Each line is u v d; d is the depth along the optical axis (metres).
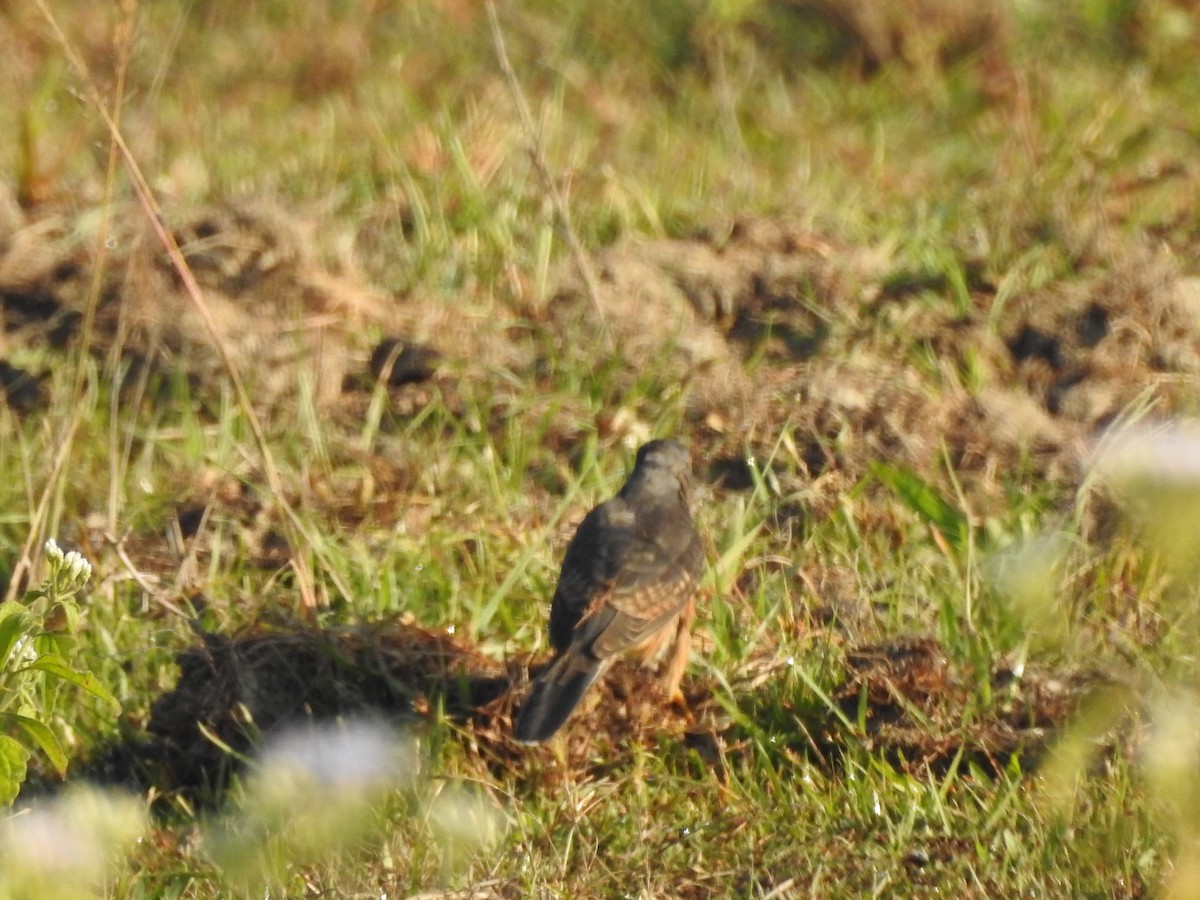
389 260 26.88
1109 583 18.17
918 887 15.00
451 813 14.46
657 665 17.84
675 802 16.33
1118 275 24.45
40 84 32.75
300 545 20.33
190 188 28.52
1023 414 22.48
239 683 17.80
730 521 20.70
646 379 23.42
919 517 20.75
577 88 34.31
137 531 21.27
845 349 23.95
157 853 15.92
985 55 34.75
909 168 30.75
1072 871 14.99
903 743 16.95
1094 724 12.16
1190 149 30.86
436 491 21.88
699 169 30.19
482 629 19.00
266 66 35.12
